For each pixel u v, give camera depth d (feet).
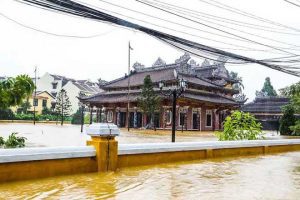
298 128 111.75
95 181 24.54
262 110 239.30
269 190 22.99
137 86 191.01
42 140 74.49
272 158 42.75
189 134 134.10
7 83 38.99
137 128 183.01
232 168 33.06
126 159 31.22
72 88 308.19
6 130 118.42
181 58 192.03
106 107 209.56
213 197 20.68
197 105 185.37
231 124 54.19
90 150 27.86
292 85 106.52
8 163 22.85
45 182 23.54
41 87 321.73
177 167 32.50
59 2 24.31
